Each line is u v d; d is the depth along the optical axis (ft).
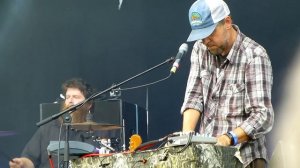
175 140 14.34
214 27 17.15
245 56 17.53
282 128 32.37
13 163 26.43
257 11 35.19
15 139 36.47
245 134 16.57
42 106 26.53
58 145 18.95
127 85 36.29
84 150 18.61
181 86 35.58
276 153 16.69
